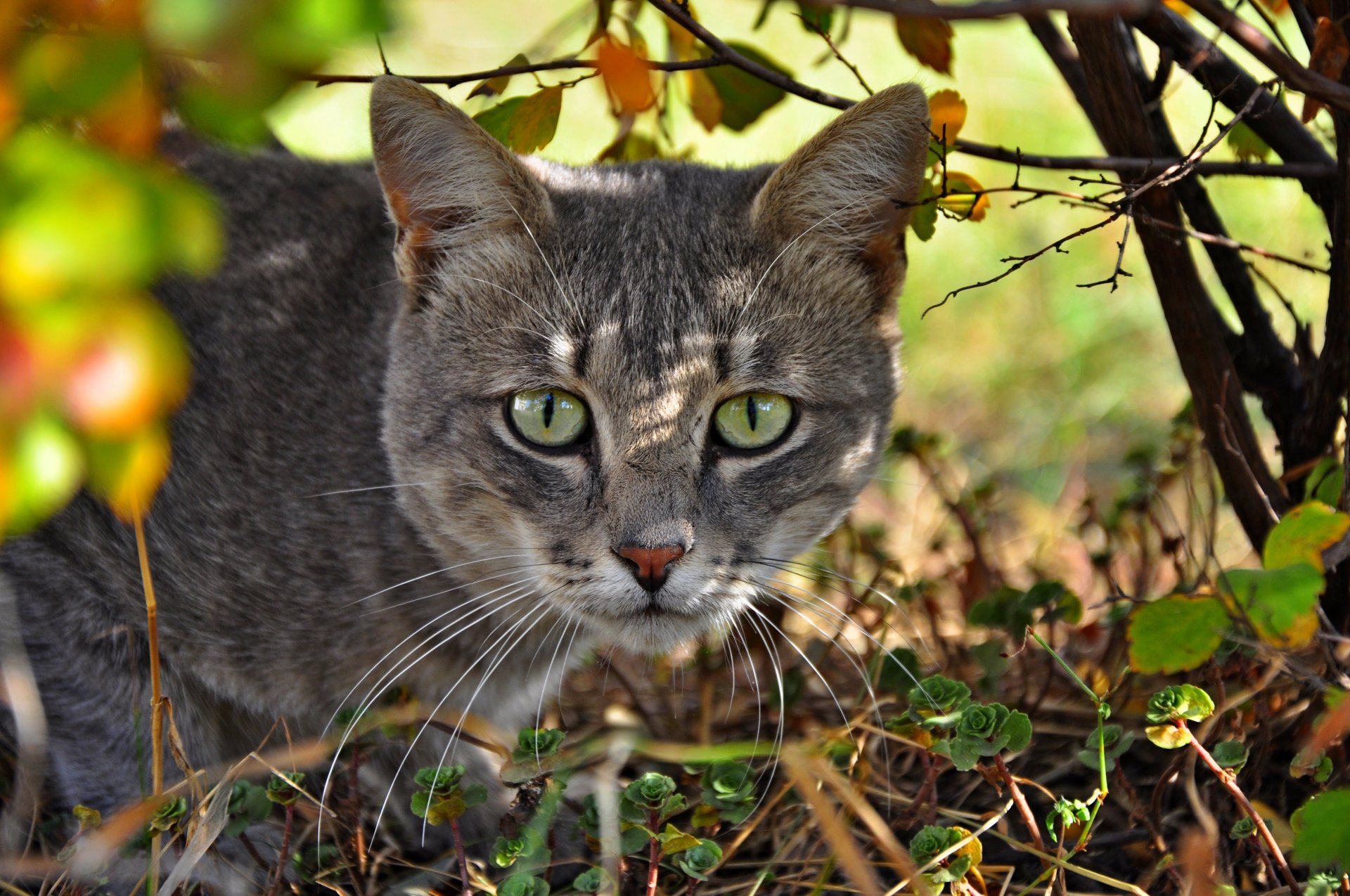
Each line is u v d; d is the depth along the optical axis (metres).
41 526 3.39
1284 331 5.70
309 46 1.32
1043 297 7.02
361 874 3.19
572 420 3.23
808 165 3.29
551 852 3.16
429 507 3.38
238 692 3.58
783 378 3.28
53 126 1.67
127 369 1.53
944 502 4.55
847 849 2.65
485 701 3.74
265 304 3.62
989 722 2.88
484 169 3.24
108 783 3.59
